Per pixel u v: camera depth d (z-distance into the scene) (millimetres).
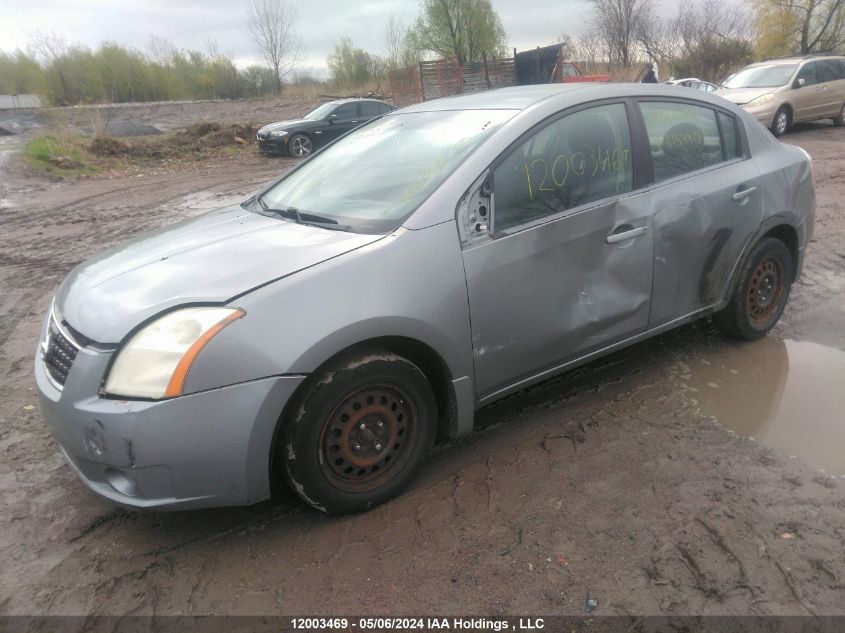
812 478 2887
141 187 13805
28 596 2418
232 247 2906
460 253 2840
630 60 36688
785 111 14789
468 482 2975
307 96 35344
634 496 2814
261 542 2652
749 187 3916
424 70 25609
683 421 3400
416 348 2811
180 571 2514
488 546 2559
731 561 2416
